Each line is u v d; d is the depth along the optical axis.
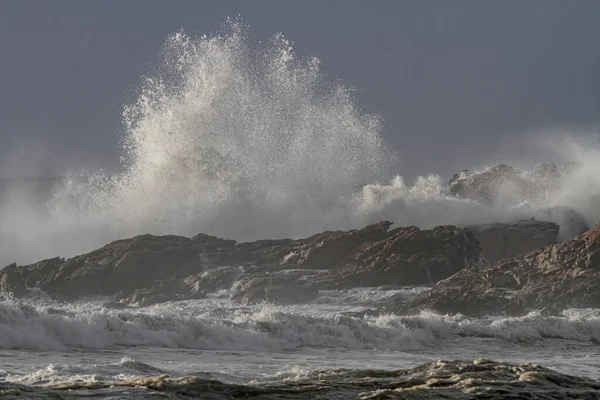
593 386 28.97
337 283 105.88
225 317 69.00
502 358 62.91
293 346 63.78
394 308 93.38
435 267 109.38
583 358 63.38
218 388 24.83
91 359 48.50
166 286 108.50
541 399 25.55
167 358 51.84
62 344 53.88
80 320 57.09
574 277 92.06
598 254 93.50
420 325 72.12
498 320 76.94
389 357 59.78
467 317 79.69
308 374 30.81
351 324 68.94
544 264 96.81
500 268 99.38
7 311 54.69
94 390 23.72
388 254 111.38
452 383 27.20
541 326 75.75
